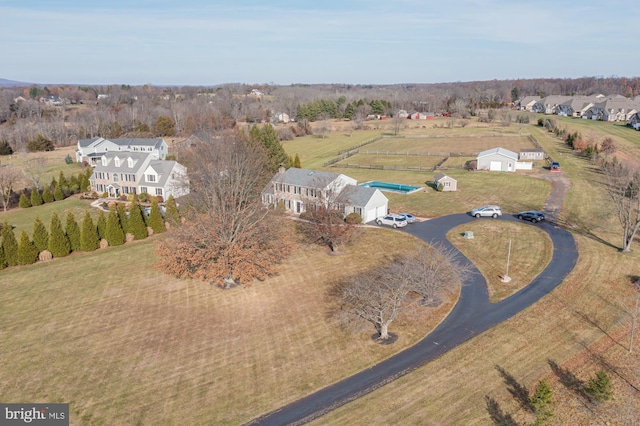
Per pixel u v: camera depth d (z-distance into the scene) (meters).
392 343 32.38
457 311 36.66
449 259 42.69
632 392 26.61
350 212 60.41
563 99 198.00
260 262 41.00
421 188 77.81
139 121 162.75
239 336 33.88
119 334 34.31
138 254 51.62
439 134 141.12
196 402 26.59
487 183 79.31
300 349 31.92
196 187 60.88
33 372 29.64
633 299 37.75
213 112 165.38
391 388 27.36
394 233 55.38
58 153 126.00
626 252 47.53
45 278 44.91
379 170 95.44
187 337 33.84
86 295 40.97
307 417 25.12
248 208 49.12
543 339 32.31
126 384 28.34
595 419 24.50
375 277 41.91
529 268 44.31
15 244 48.03
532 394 26.55
